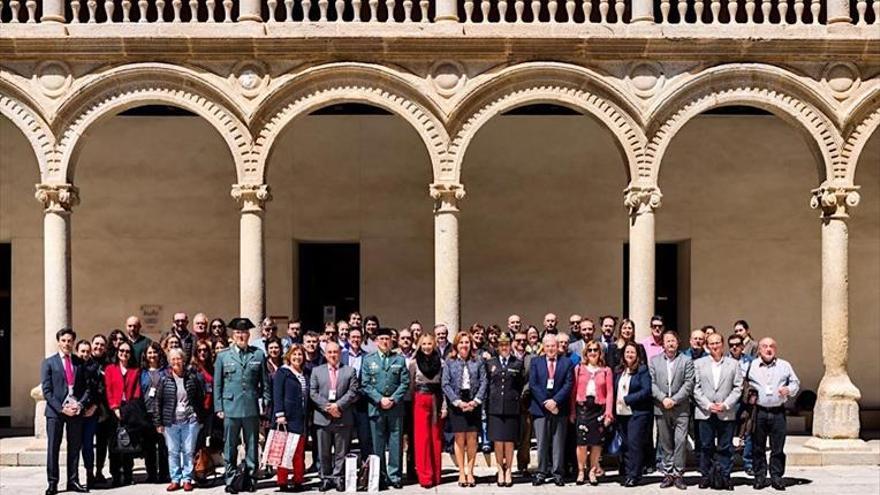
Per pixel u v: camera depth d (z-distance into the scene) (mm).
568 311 18578
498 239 18578
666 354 12594
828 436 14609
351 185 18516
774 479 12539
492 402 12664
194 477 12641
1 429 17594
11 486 12922
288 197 18438
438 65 14648
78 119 14727
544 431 12609
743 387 12664
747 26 14625
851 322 18469
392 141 18516
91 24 14484
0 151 18156
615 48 14555
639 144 14727
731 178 18609
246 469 12414
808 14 17141
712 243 18578
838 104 14773
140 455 13094
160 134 18438
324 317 18828
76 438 12305
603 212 18609
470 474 12617
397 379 12477
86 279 18328
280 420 12250
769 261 18609
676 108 14781
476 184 18594
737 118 18594
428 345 12656
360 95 14688
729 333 18531
